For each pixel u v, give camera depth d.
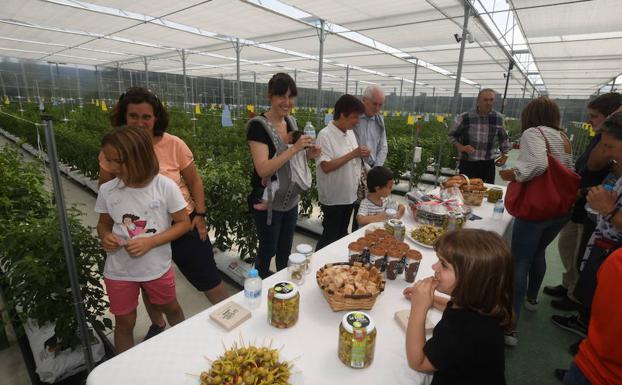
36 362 2.15
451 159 8.91
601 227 1.86
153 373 1.07
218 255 3.93
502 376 1.08
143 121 1.85
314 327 1.31
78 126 9.83
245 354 1.04
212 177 3.66
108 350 2.43
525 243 2.45
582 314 2.74
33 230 2.27
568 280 3.17
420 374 1.11
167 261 1.90
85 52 14.07
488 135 4.39
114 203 1.71
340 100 2.91
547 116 2.34
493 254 1.02
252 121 2.34
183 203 1.84
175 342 1.21
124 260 1.77
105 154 1.57
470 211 2.69
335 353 1.18
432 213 2.45
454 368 1.02
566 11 5.55
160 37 9.82
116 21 8.05
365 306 1.39
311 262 1.84
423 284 1.16
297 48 10.90
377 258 1.68
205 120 12.88
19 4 6.90
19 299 2.24
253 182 2.56
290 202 2.57
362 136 3.77
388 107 32.25
